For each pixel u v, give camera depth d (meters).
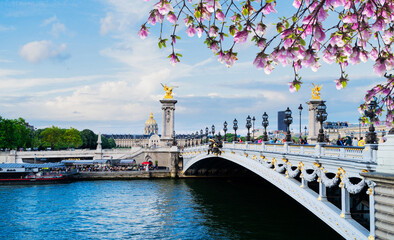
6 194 85.88
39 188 96.44
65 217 62.44
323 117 31.78
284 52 7.07
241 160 58.81
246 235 48.06
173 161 122.94
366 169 23.61
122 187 98.31
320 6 6.82
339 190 38.03
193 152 105.00
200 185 101.00
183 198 79.25
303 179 35.56
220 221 56.78
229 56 8.02
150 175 121.56
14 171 108.25
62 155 142.00
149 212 65.88
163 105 144.38
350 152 26.59
